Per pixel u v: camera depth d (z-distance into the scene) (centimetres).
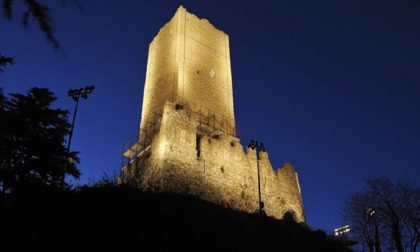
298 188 3962
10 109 2225
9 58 1856
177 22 4306
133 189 1591
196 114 3697
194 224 1552
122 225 1317
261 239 1830
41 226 1223
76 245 1170
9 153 1995
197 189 3047
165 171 2952
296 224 2658
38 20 404
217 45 4541
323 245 2422
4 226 1192
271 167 3844
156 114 3809
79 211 1325
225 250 1492
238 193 3344
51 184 1762
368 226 2867
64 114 2369
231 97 4247
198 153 3328
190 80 3925
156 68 4384
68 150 2281
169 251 1294
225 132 3812
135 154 3634
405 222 2742
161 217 1473
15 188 1788
